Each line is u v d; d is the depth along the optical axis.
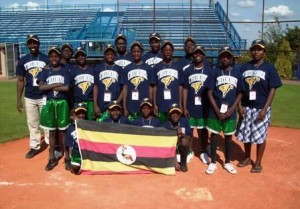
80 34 30.75
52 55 6.37
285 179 5.98
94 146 6.14
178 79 6.76
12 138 8.68
